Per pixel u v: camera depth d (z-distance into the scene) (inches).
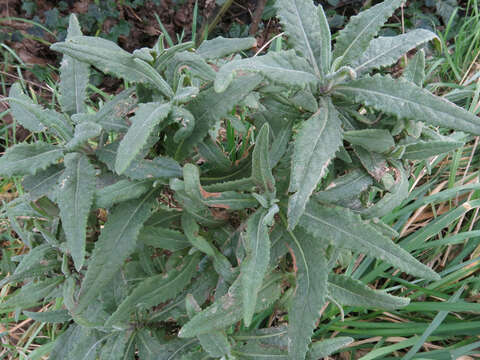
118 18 65.2
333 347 22.5
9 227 40.4
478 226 37.1
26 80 55.9
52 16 62.6
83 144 21.7
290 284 24.9
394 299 23.1
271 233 22.2
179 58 22.1
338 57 20.4
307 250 21.5
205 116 21.6
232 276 22.4
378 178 22.0
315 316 20.7
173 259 24.0
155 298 23.0
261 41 62.9
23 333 36.7
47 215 25.8
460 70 51.4
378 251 20.5
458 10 68.1
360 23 20.6
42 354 31.9
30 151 21.4
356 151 22.2
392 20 67.6
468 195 39.2
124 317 22.8
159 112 19.7
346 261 30.1
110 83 60.1
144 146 21.1
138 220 21.7
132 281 26.0
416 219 39.0
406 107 19.2
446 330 30.9
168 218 24.0
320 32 20.8
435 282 33.4
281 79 19.2
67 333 27.2
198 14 66.6
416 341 30.2
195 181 20.2
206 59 22.7
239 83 21.2
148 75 21.4
